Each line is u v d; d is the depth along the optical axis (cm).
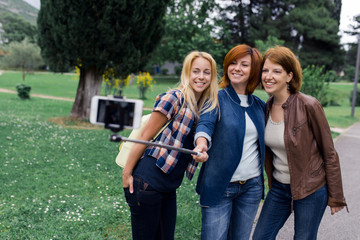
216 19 3938
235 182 237
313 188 238
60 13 975
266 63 239
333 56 4128
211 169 231
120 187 500
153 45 1120
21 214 385
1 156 638
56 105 1697
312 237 250
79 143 800
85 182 520
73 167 598
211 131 216
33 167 589
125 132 993
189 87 223
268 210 264
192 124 224
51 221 368
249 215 246
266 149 258
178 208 418
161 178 220
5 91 2489
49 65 1111
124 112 154
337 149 942
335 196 238
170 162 219
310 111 234
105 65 1085
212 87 226
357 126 1547
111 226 365
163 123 215
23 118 1159
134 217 228
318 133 237
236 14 4162
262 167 244
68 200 436
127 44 1022
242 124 230
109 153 716
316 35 3888
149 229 229
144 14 1010
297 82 241
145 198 219
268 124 250
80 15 956
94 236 335
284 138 238
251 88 238
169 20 3644
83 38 987
